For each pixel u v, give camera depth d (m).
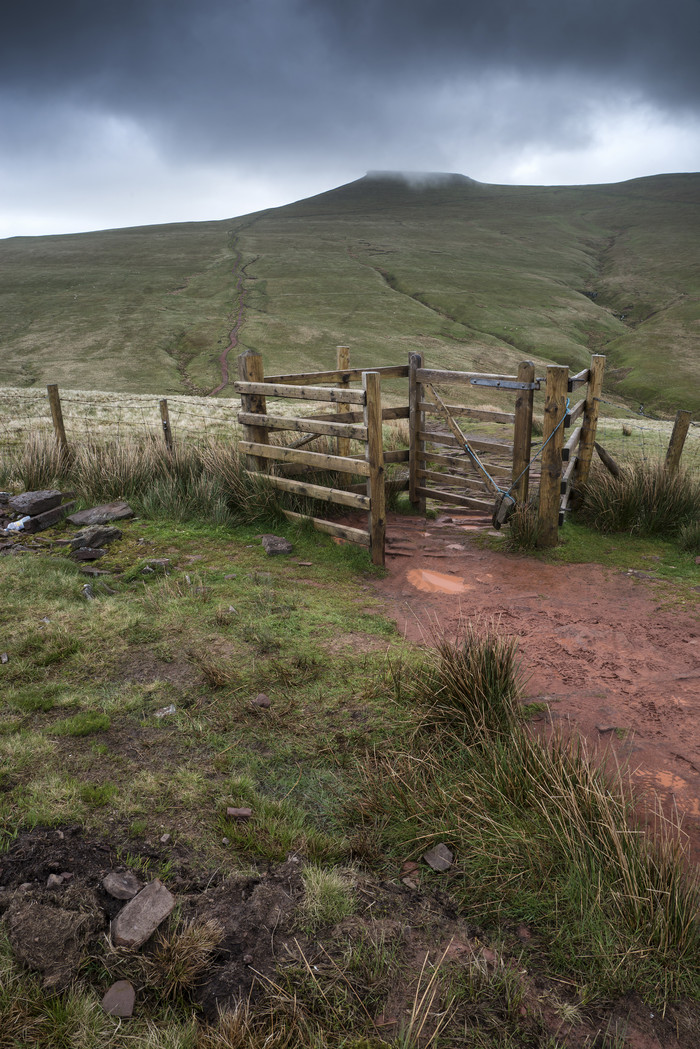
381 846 2.63
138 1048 1.79
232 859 2.48
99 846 2.48
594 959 2.14
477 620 5.01
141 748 3.11
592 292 126.69
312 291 113.50
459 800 2.81
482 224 194.75
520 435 6.84
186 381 68.12
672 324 101.81
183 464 8.12
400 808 2.80
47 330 89.94
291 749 3.20
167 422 8.81
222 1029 1.84
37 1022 1.83
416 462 8.09
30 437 9.32
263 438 7.58
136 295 108.50
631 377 82.38
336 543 6.56
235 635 4.36
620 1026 1.94
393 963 2.11
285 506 7.34
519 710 3.54
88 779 2.86
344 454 8.14
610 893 2.34
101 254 146.38
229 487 7.47
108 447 9.33
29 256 145.00
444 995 2.01
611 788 2.80
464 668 3.50
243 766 3.05
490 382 7.03
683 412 7.75
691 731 3.54
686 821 2.81
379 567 6.07
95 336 86.00
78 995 1.91
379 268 134.12
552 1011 1.98
